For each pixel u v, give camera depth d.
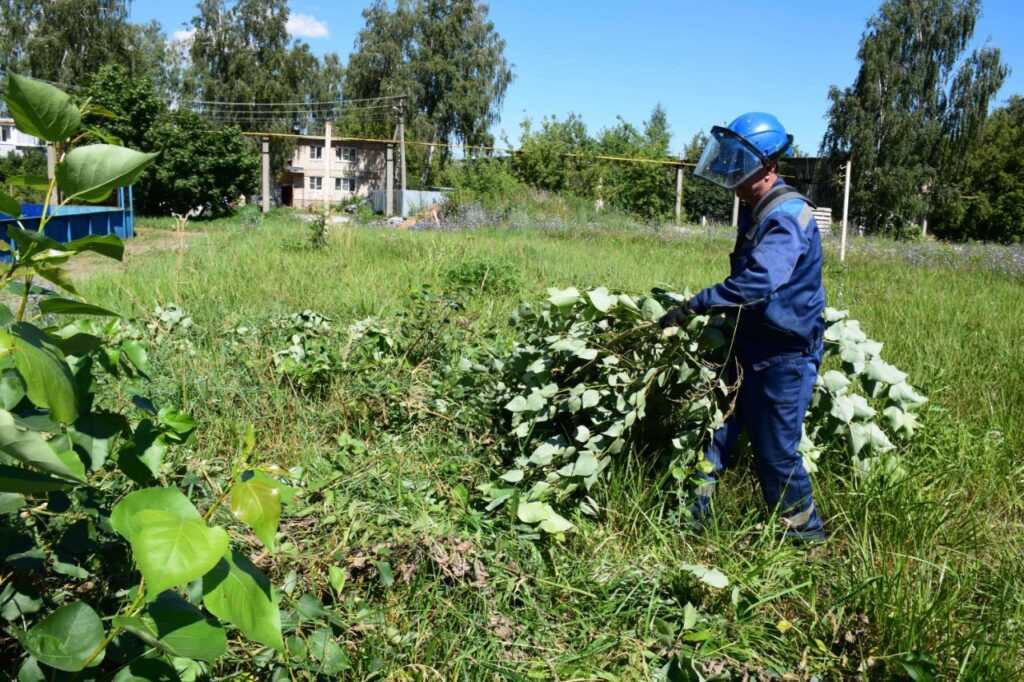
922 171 51.12
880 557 3.14
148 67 53.50
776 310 3.20
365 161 59.47
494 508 3.29
